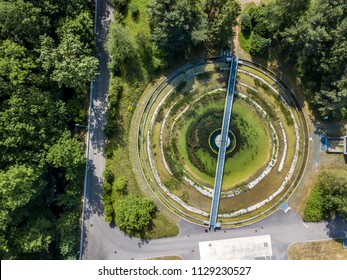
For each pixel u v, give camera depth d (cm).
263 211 5406
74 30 4622
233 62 5391
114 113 5247
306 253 5362
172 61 5341
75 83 4594
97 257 5338
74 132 5303
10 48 4209
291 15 4919
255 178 5419
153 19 4956
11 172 4156
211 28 4894
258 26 5244
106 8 5394
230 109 5356
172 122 5438
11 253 4588
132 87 5372
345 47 4441
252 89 5447
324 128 5416
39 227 4659
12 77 4150
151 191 5381
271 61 5453
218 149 5416
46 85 4672
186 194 5406
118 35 4788
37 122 4450
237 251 5381
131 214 5066
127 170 5350
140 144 5403
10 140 4178
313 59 4947
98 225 5347
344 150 5300
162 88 5434
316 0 4672
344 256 5341
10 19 4191
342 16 4531
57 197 5059
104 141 5350
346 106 4928
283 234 5397
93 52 5053
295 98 5444
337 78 4847
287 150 5447
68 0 4606
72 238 5038
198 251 5375
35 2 4466
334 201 4950
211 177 5431
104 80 5350
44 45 4425
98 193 5347
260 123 5444
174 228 5378
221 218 5406
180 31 4819
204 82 5456
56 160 4506
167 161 5412
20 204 4228
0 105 4266
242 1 5419
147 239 5362
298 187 5403
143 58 5366
